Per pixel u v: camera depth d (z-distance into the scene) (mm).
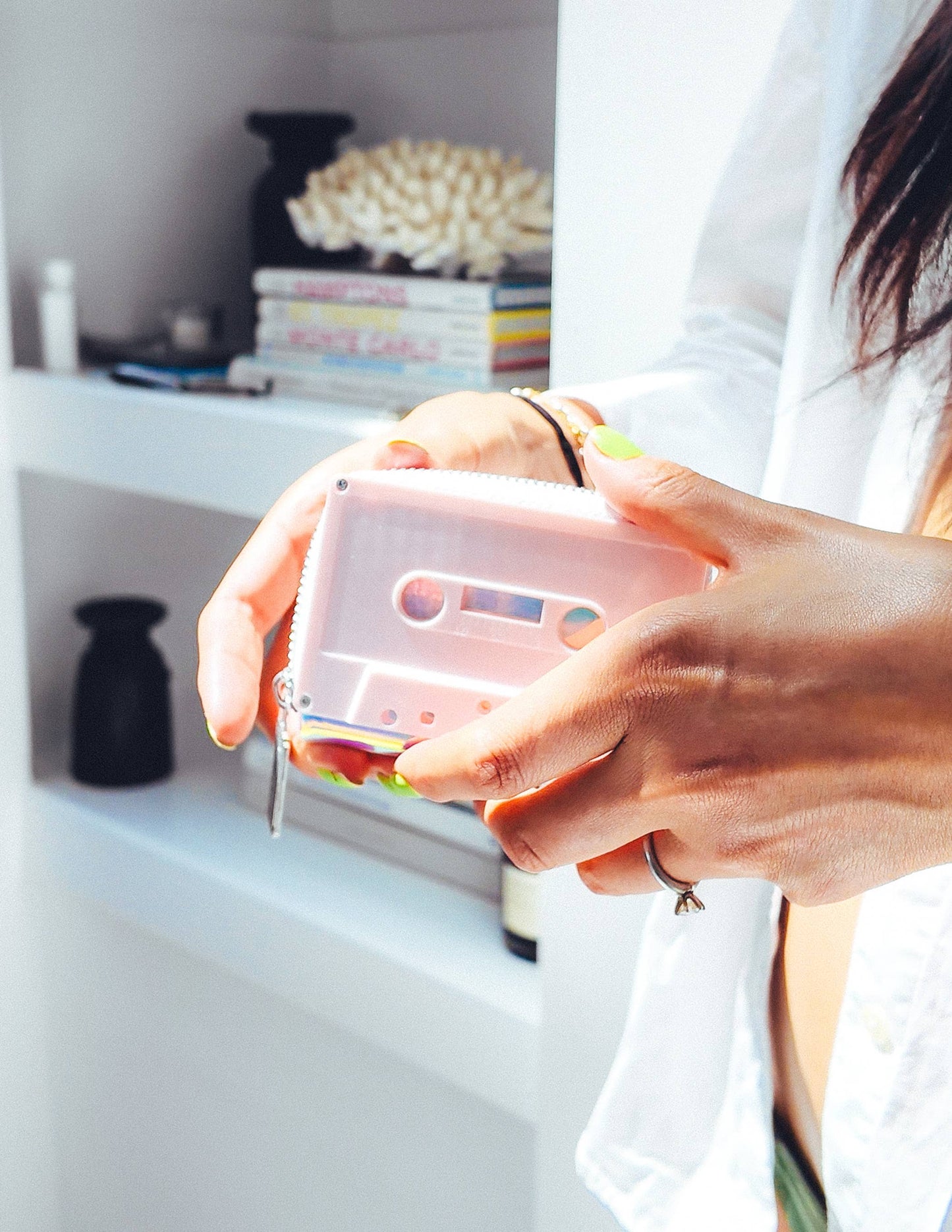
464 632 425
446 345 959
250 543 491
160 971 1229
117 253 1200
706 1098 638
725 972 624
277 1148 1194
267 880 1038
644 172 698
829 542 364
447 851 1047
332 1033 1132
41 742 1241
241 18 1229
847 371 553
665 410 605
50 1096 1246
